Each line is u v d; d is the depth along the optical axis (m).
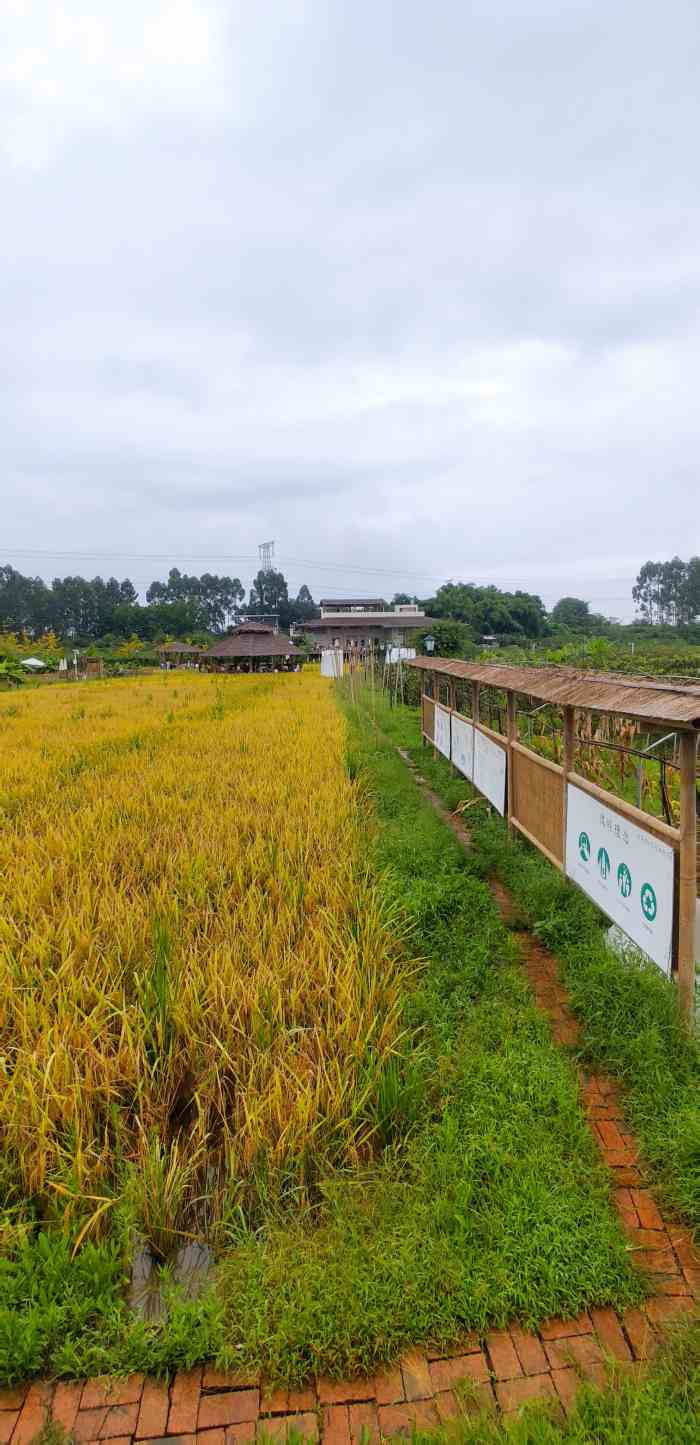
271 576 114.19
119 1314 2.55
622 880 4.58
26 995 4.01
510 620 67.25
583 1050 4.02
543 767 6.42
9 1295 2.60
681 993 3.86
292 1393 2.38
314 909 5.33
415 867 6.66
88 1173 3.03
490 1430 2.15
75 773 10.01
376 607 74.75
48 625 100.62
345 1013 3.88
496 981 4.71
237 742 12.05
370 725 17.73
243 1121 3.37
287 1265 2.71
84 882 5.51
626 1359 2.43
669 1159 3.16
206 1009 4.01
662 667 26.97
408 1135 3.39
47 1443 2.22
